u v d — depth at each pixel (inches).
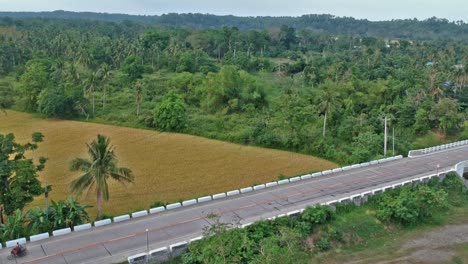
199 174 2832.2
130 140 3636.8
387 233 2133.4
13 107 4648.1
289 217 2011.6
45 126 4020.7
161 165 2999.5
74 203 1966.0
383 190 2356.1
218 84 4515.3
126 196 2426.2
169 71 6112.2
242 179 2755.9
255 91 4616.1
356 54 7327.8
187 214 2070.6
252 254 1673.2
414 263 1894.7
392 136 3403.1
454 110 3969.0
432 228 2212.1
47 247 1738.4
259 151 3415.4
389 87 4507.9
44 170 2802.7
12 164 1866.4
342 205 2194.9
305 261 1628.9
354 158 3063.5
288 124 3686.0
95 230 1893.5
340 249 1983.3
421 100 4274.1
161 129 4003.4
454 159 3014.3
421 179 2509.8
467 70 5034.5
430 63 6747.1
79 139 3595.0
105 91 4857.3
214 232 1732.3
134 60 5816.9
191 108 4557.1
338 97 4037.9
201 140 3705.7
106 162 1959.9
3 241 1791.3
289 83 5526.6
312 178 2591.0
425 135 3860.7
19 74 5502.0
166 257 1707.7
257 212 2092.8
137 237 1833.2
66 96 4284.0
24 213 2052.2
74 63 5649.6
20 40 7027.6
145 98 4776.1
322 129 3666.3
